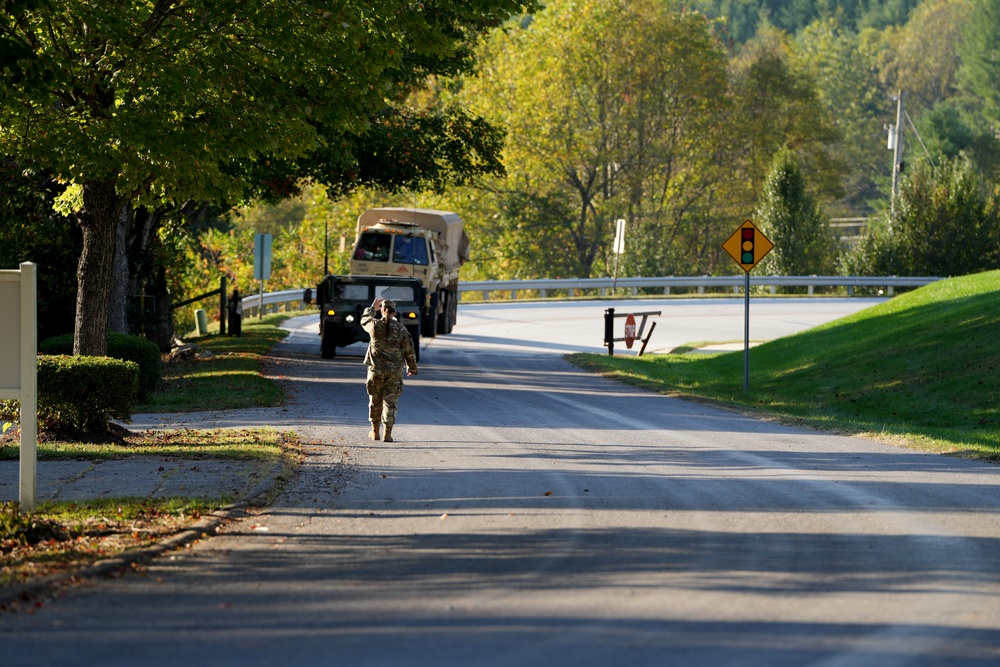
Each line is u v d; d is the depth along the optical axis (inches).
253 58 2378.2
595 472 1856.5
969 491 1659.7
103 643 896.9
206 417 2642.7
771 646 884.6
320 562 1208.8
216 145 2284.7
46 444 2082.9
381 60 2496.3
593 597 1042.7
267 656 860.0
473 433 2407.7
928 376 3157.0
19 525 1307.8
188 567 1186.0
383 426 2509.8
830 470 1883.6
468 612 991.0
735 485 1718.8
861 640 904.9
